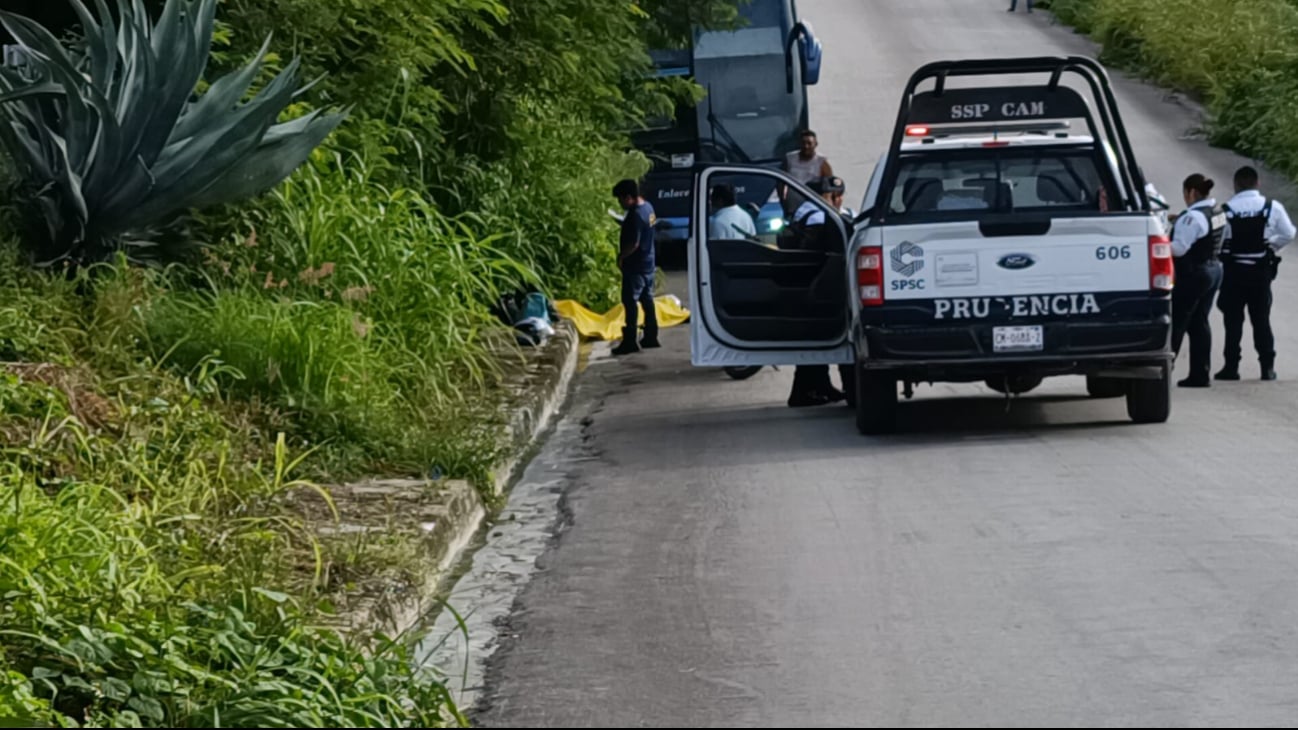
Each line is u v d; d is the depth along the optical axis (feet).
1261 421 43.19
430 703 21.52
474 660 24.49
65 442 29.84
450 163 62.03
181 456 31.45
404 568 27.66
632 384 54.85
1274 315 66.39
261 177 41.55
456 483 34.12
